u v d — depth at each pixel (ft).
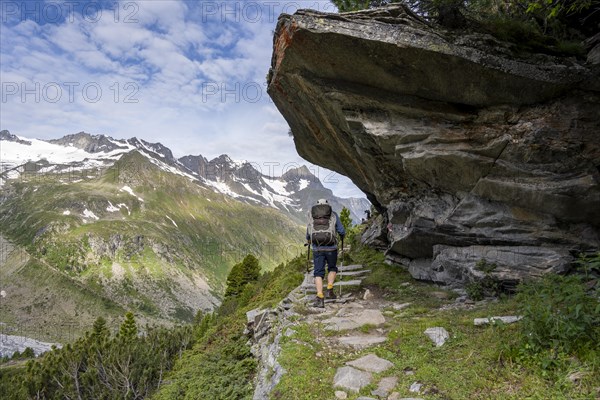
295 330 24.29
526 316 16.84
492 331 19.06
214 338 45.19
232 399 26.53
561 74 23.17
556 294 18.12
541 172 25.36
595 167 24.41
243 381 28.73
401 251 37.24
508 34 24.89
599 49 23.38
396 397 15.80
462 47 23.65
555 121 24.41
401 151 28.99
